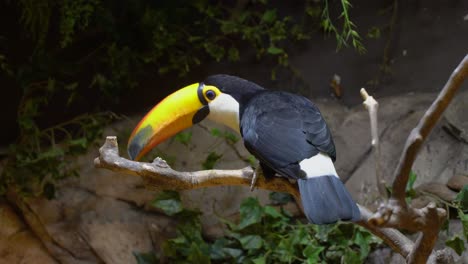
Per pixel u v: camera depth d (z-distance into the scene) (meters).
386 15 10.80
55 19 10.56
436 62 10.69
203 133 10.39
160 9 10.50
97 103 10.70
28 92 10.30
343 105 10.74
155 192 10.22
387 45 10.74
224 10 10.88
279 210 10.05
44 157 9.96
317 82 10.88
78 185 10.34
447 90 4.94
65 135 10.62
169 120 7.52
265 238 9.75
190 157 10.25
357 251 9.57
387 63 10.80
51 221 10.20
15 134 10.72
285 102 6.95
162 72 10.52
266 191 10.16
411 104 10.32
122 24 10.37
